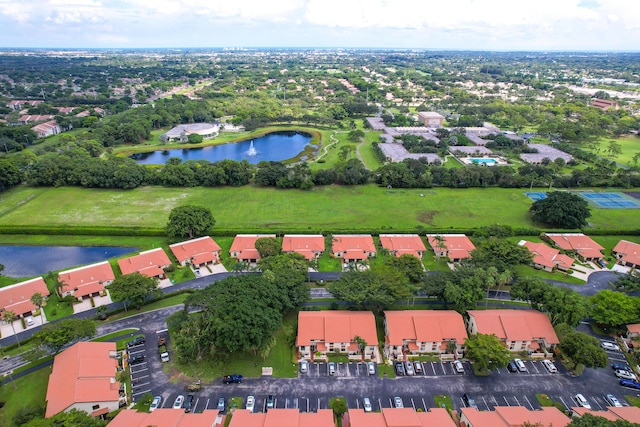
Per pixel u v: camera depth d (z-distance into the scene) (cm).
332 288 11631
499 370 10112
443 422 8069
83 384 8825
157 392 9281
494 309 11988
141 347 10594
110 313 11831
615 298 11294
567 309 10762
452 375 9912
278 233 16450
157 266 13900
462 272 12281
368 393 9344
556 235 16350
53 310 12050
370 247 15262
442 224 17762
